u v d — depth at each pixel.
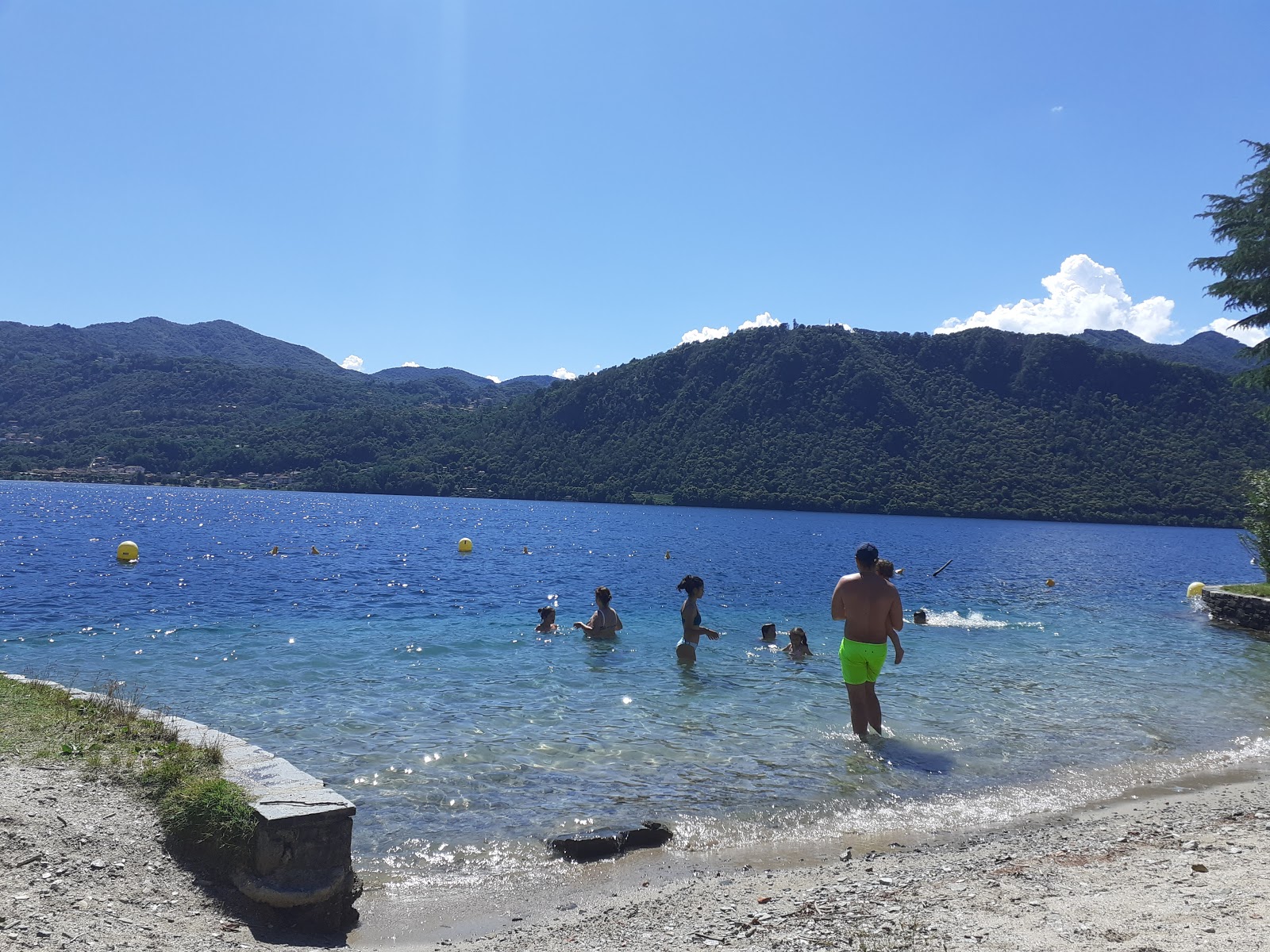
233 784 5.58
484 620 18.92
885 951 4.27
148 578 26.84
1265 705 11.91
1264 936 4.07
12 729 6.68
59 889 4.52
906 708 11.17
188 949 4.27
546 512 113.19
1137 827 6.80
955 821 7.20
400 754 8.69
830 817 7.26
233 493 160.00
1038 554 53.38
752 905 5.28
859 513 132.75
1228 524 114.38
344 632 16.78
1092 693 12.50
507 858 6.28
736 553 46.22
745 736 9.70
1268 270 23.36
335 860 5.14
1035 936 4.31
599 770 8.37
